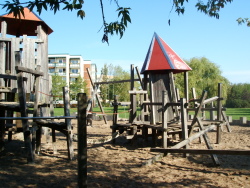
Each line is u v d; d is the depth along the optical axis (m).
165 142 8.37
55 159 7.74
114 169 6.72
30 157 7.11
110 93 64.25
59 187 5.26
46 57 13.20
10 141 10.64
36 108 7.93
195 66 43.88
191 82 41.38
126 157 8.16
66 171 6.42
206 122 10.09
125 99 61.75
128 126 10.05
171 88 10.35
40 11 4.45
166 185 5.45
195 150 5.69
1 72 10.91
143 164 7.03
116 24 4.98
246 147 9.79
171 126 9.02
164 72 10.55
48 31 13.60
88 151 9.22
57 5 4.51
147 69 10.28
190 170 6.62
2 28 11.64
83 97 4.57
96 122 21.89
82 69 91.88
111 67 74.44
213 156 7.03
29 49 11.43
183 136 7.72
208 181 5.70
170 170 6.62
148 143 10.79
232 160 7.70
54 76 61.50
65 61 88.19
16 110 7.13
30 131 7.22
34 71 7.54
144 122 10.25
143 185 5.45
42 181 5.62
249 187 5.31
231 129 16.06
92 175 6.16
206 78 44.06
